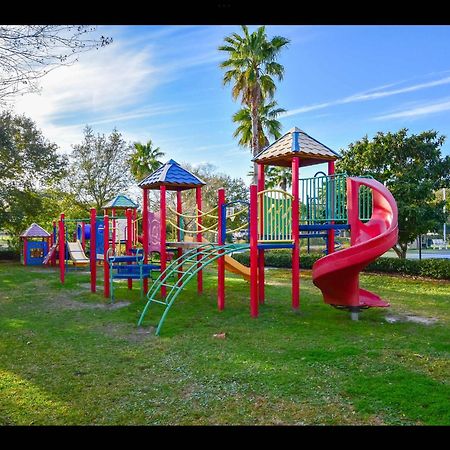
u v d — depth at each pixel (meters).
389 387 4.11
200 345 5.74
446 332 6.43
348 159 16.12
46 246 20.11
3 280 13.45
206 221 20.28
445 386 4.14
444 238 36.50
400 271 14.26
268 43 20.19
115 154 28.83
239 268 10.56
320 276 7.23
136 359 5.15
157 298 9.62
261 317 7.52
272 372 4.58
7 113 20.83
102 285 12.06
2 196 21.38
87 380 4.43
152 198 31.50
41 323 7.27
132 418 3.52
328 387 4.13
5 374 4.62
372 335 6.23
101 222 13.25
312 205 8.78
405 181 14.43
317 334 6.31
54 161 23.17
